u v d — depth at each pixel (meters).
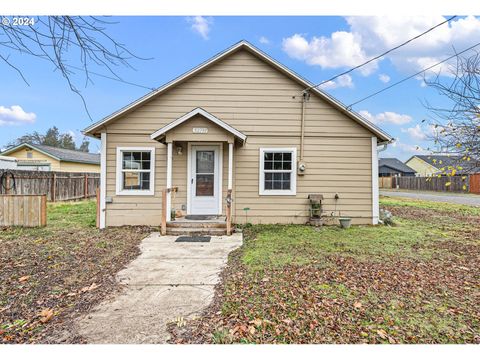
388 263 4.86
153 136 7.37
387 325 2.90
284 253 5.42
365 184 8.48
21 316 3.12
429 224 8.83
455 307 3.29
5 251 5.48
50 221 8.93
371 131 8.44
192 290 3.85
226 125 7.30
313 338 2.69
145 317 3.11
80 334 2.78
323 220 8.38
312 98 8.44
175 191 8.30
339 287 3.82
